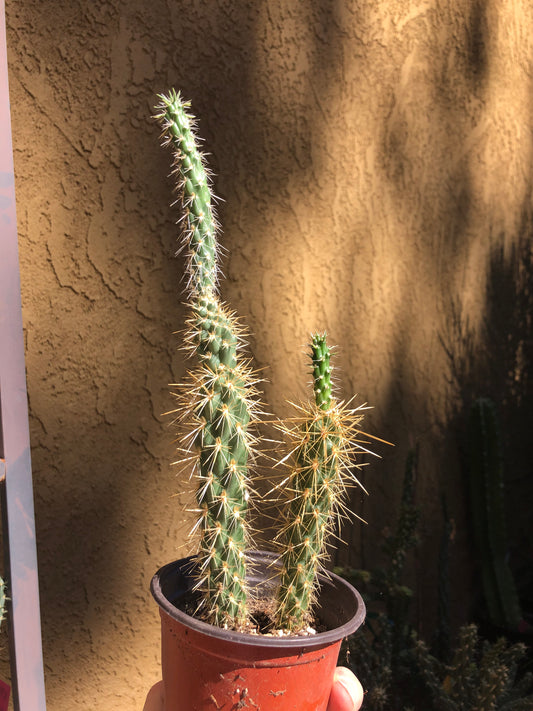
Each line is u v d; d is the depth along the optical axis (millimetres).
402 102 1866
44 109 1275
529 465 2689
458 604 2377
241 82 1520
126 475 1457
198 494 835
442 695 1702
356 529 1927
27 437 878
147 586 1517
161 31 1390
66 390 1359
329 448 816
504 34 2166
